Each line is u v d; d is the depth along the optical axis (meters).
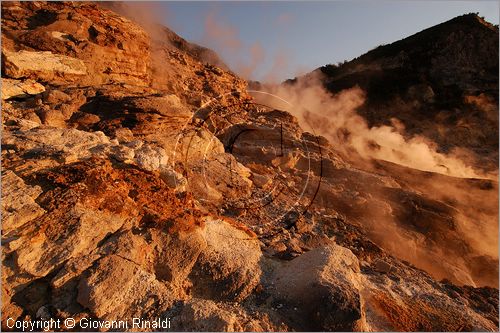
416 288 6.22
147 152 7.38
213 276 5.01
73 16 12.96
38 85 10.09
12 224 4.34
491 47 45.62
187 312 4.27
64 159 5.75
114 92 11.09
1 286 3.98
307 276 5.19
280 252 6.64
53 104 9.43
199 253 5.14
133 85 13.49
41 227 4.41
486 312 6.10
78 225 4.59
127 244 4.71
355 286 5.12
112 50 13.59
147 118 10.38
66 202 4.81
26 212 4.47
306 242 7.88
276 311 4.75
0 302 3.90
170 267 4.84
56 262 4.26
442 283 7.05
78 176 5.34
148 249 4.90
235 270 5.18
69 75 11.48
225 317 4.23
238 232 6.25
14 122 7.27
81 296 4.09
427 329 5.08
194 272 5.00
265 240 7.23
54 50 11.75
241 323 4.36
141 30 15.55
